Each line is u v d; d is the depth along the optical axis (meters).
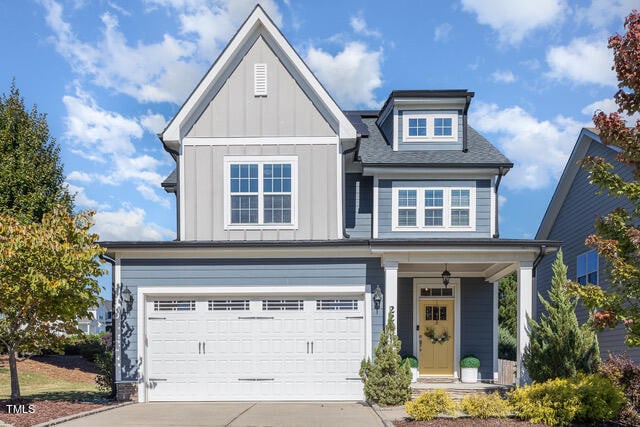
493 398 11.62
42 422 10.96
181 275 15.29
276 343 15.31
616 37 8.88
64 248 12.50
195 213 16.34
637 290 8.98
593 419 11.03
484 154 18.28
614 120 9.13
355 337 15.28
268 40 16.91
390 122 19.31
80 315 13.72
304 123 16.62
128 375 14.96
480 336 18.52
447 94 18.53
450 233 17.72
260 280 15.30
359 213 18.23
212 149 16.56
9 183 23.42
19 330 13.67
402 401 13.73
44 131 26.00
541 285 24.84
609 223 9.59
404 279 18.75
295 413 12.74
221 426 11.09
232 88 16.77
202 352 15.26
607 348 18.58
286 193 16.39
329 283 15.26
